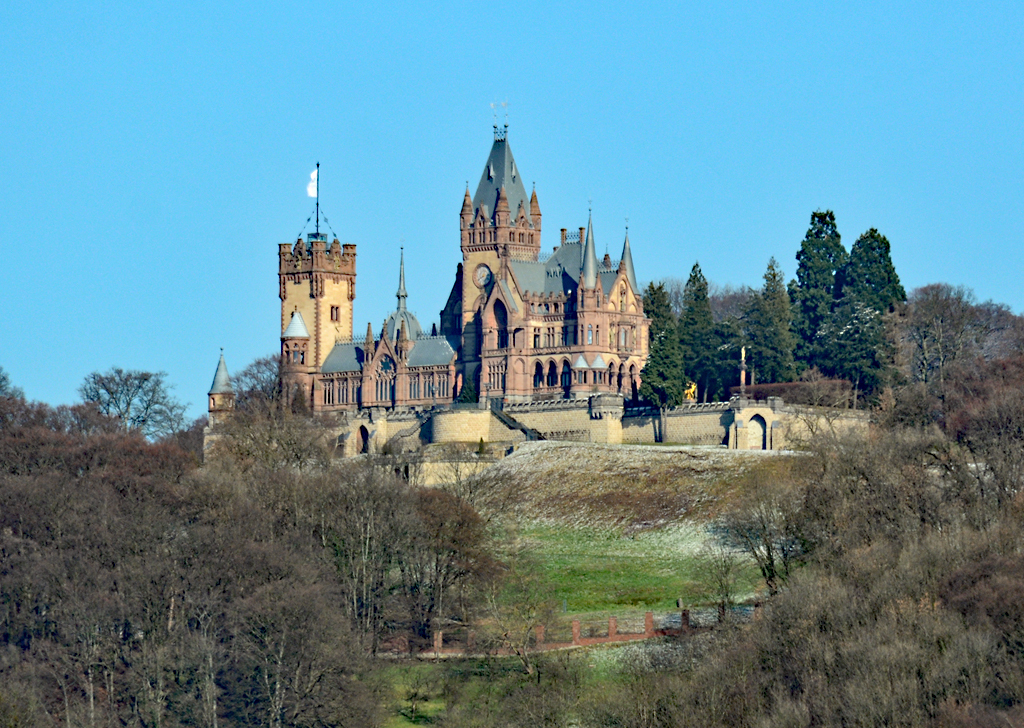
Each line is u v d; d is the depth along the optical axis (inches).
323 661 6707.7
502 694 6638.8
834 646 6092.5
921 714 5684.1
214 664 6855.3
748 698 6033.5
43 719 6806.1
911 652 5895.7
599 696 6382.9
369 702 6619.1
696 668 6323.8
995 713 5625.0
